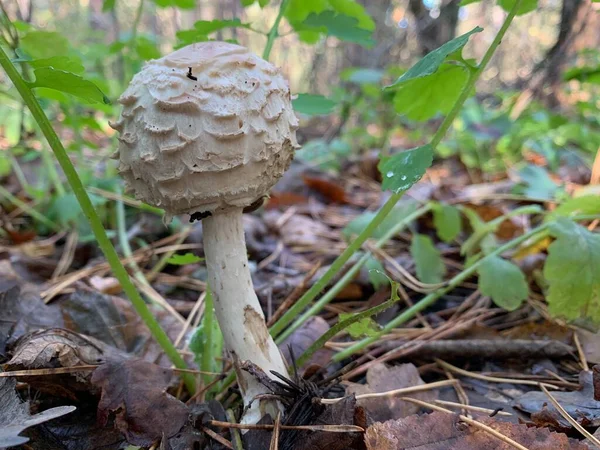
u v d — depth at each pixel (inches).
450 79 6.8
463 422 5.3
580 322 7.9
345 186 19.6
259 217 14.6
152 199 5.6
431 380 7.5
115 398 5.6
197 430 5.7
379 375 7.0
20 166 16.5
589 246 7.3
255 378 5.9
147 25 36.7
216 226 5.9
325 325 8.4
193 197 5.3
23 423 4.5
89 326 7.6
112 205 13.2
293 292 8.3
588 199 8.7
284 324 6.8
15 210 14.0
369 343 7.5
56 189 13.7
